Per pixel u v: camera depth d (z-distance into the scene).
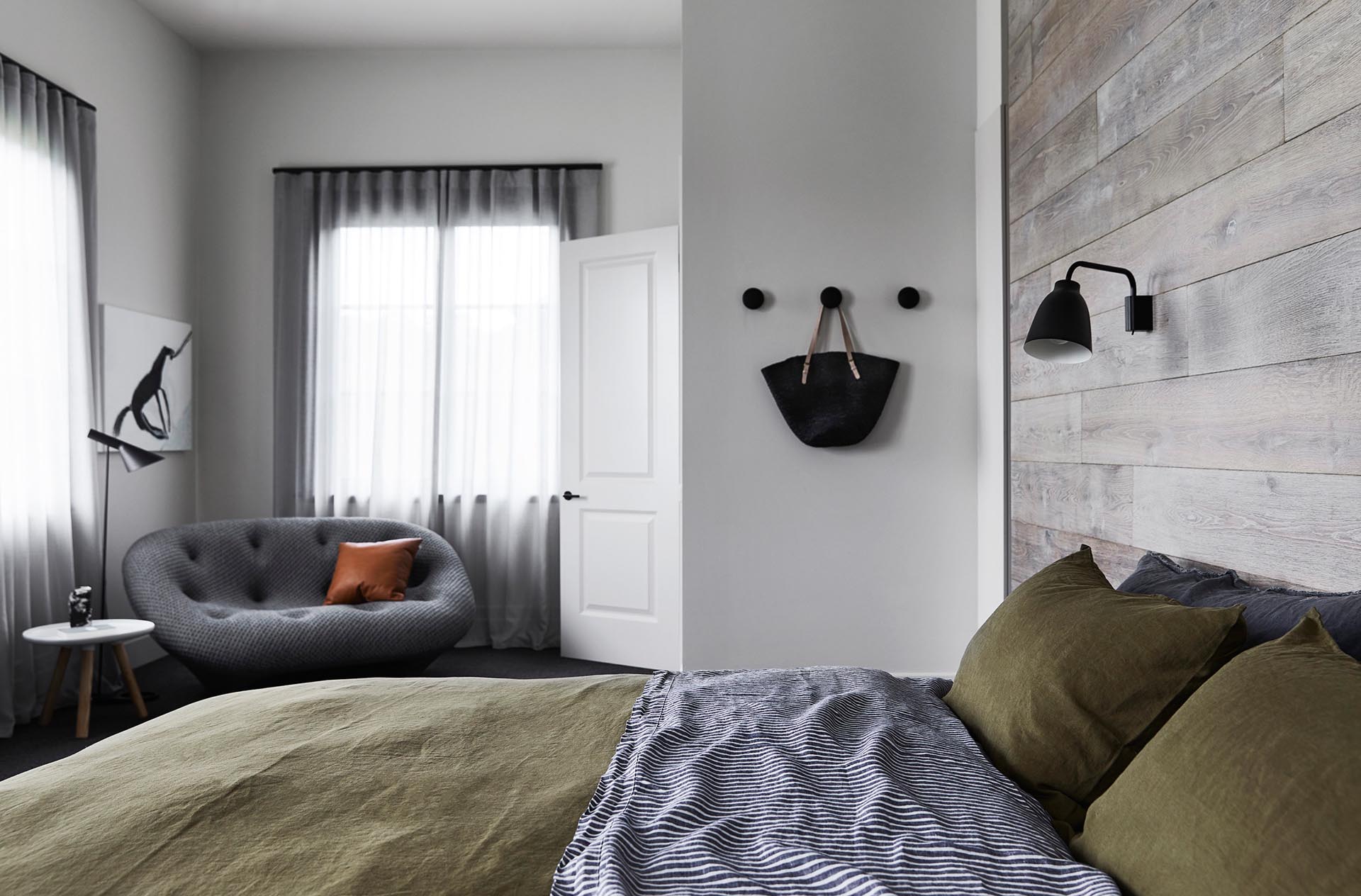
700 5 3.09
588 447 4.32
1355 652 1.06
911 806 1.02
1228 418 1.61
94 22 3.87
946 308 3.05
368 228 4.65
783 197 3.07
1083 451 2.25
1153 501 1.88
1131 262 1.98
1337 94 1.30
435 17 4.34
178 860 0.98
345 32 4.50
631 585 4.20
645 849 0.96
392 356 4.65
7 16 3.36
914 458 3.06
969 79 3.06
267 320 4.74
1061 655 1.26
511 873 0.96
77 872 0.95
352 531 4.18
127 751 1.33
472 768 1.27
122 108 4.07
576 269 4.36
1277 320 1.46
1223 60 1.61
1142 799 0.91
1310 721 0.79
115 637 3.16
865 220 3.06
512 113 4.71
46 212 3.47
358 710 1.54
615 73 4.69
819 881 0.87
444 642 3.70
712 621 3.07
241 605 3.82
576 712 1.55
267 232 4.73
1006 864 0.91
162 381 4.36
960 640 3.05
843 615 3.06
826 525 3.07
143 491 4.24
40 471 3.43
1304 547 1.39
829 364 2.99
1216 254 1.64
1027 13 2.64
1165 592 1.52
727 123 3.08
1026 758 1.22
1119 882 0.90
